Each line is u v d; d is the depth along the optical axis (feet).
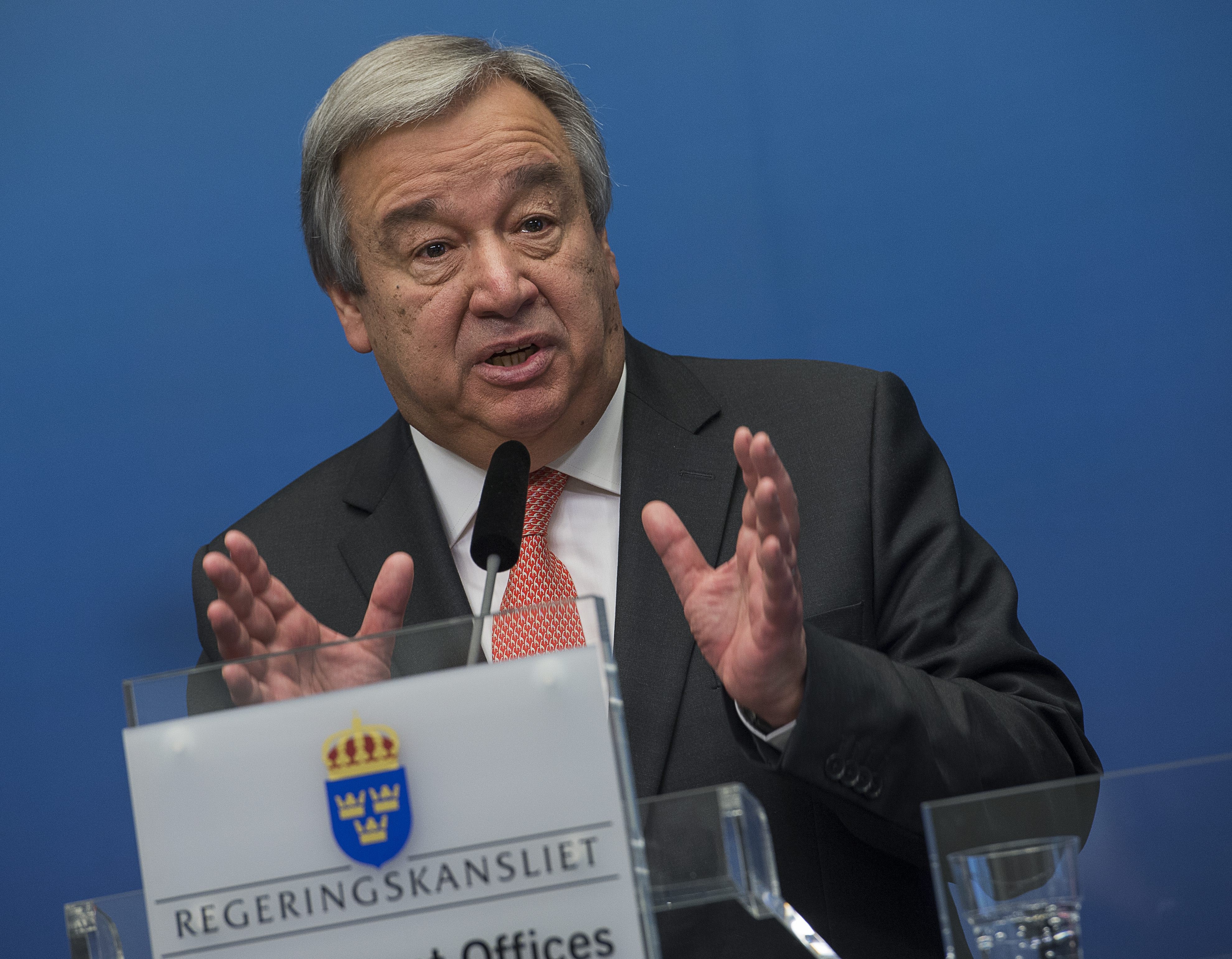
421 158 21.47
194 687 11.57
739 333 41.01
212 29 42.37
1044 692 20.18
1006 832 10.39
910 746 15.99
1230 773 10.43
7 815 39.99
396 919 10.68
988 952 10.25
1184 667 38.68
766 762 15.76
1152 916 10.19
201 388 41.75
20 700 40.42
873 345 40.63
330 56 42.32
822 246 41.01
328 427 41.70
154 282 41.98
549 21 41.93
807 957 11.50
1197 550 38.91
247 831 10.94
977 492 39.81
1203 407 39.24
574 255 21.97
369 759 10.87
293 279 42.14
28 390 41.57
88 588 40.93
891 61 41.14
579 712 10.80
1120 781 10.50
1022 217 40.42
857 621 21.34
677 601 21.57
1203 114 39.83
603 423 23.47
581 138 23.24
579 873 10.61
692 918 11.55
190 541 41.24
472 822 10.71
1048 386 39.91
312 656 11.71
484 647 11.84
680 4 41.81
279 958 10.75
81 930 11.79
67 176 42.14
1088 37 40.32
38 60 42.19
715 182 41.42
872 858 19.92
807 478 22.97
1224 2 39.88
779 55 41.50
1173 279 39.65
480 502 16.63
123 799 40.16
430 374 22.00
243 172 42.24
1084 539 39.29
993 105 40.65
